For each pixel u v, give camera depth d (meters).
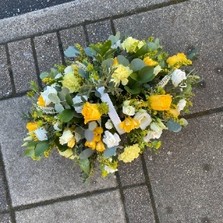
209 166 1.21
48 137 1.09
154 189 1.22
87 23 1.25
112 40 1.11
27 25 1.26
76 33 1.25
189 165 1.21
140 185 1.22
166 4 1.23
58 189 1.23
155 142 1.11
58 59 1.25
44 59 1.25
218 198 1.21
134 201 1.22
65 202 1.23
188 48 1.23
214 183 1.21
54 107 1.06
